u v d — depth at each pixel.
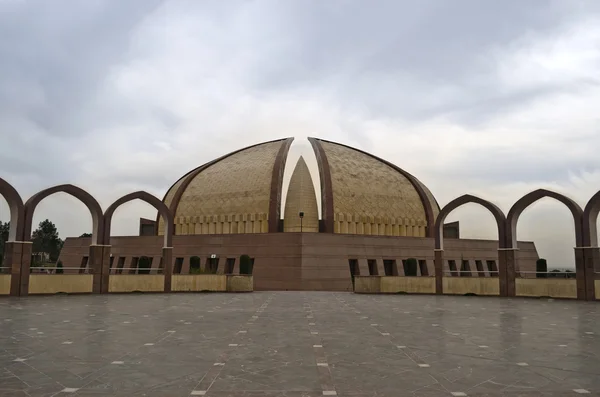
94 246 29.53
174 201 49.19
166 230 32.00
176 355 10.88
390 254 44.09
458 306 23.00
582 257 26.69
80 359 10.42
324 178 45.75
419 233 48.84
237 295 30.05
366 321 16.97
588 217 26.55
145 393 7.95
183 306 22.12
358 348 11.80
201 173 51.06
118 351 11.30
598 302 25.36
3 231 79.62
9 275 26.33
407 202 49.03
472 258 49.03
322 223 44.91
